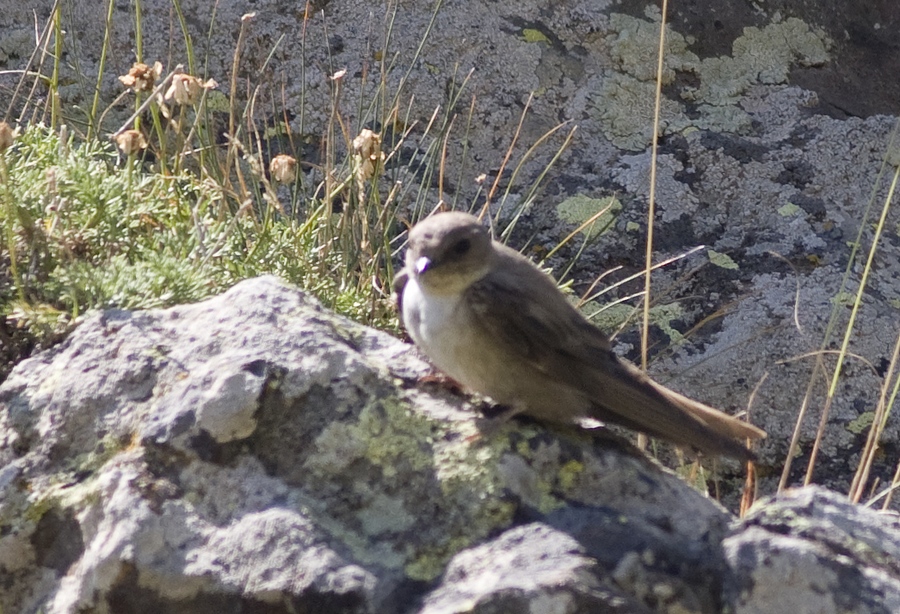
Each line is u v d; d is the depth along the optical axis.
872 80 14.43
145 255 8.30
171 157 11.45
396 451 6.30
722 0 14.50
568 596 5.36
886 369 11.40
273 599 5.60
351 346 7.15
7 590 6.15
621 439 6.85
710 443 6.80
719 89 13.90
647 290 9.13
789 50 14.35
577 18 14.08
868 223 12.77
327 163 10.20
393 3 13.63
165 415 6.29
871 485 10.73
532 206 12.74
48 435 6.49
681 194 12.88
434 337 6.95
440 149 12.88
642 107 13.62
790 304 11.75
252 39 13.32
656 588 5.68
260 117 12.93
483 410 6.95
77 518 6.08
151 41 13.19
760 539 5.80
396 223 11.98
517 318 6.84
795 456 10.98
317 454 6.27
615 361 7.09
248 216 9.61
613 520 5.96
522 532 5.88
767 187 12.96
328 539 5.83
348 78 13.16
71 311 7.70
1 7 13.12
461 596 5.48
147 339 6.82
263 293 7.12
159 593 5.72
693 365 11.38
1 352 7.59
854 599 5.62
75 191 8.61
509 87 13.49
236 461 6.22
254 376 6.37
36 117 11.99
